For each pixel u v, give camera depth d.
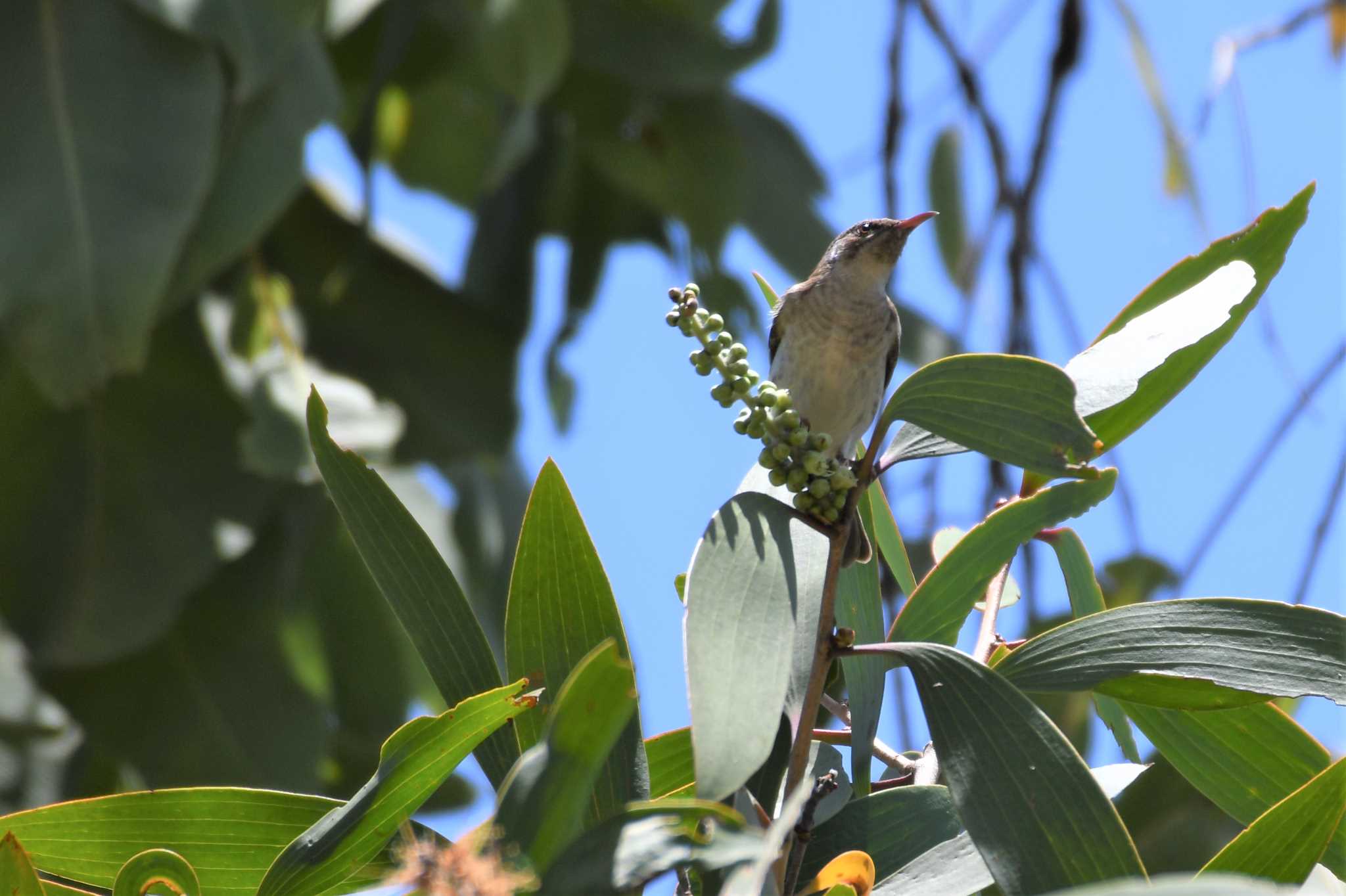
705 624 3.19
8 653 11.91
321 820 3.57
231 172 11.10
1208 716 4.34
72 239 9.98
